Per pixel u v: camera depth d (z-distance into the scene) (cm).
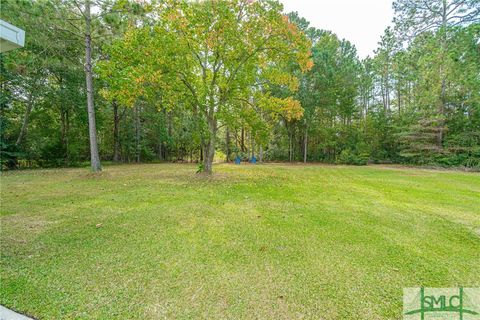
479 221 402
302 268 246
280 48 884
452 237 332
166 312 179
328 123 2048
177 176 945
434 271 242
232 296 199
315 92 1719
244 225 375
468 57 1345
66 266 244
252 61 952
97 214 425
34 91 1195
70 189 657
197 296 199
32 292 201
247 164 1772
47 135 1374
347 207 489
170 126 2011
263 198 567
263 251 284
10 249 281
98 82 1340
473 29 1312
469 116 1462
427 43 1481
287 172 1166
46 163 1337
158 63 784
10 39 240
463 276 234
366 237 329
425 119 1541
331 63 1753
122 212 439
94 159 961
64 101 1287
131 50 774
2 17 782
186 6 774
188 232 343
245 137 2333
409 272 240
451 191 675
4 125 1153
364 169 1386
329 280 225
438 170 1343
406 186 759
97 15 902
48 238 315
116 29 910
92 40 982
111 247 290
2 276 224
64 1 861
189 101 937
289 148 2158
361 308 187
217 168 1361
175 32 816
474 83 1330
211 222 388
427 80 1505
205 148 991
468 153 1434
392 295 204
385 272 240
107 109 1678
